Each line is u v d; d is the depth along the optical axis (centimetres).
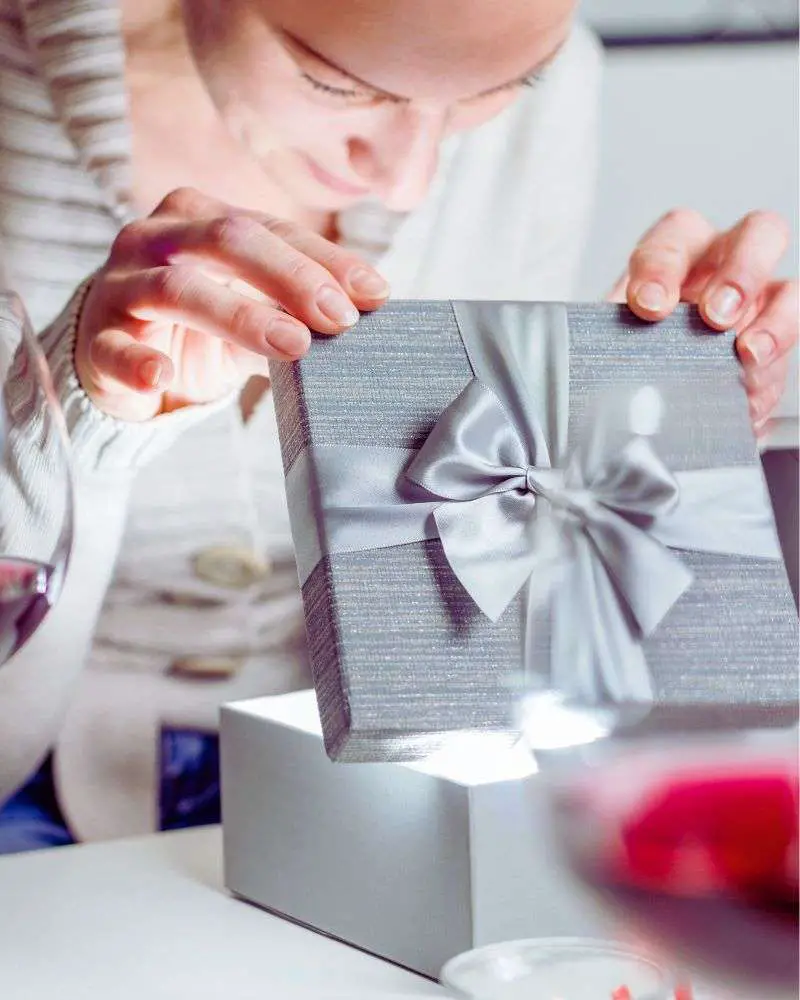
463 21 95
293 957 54
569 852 43
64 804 101
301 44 95
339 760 50
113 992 51
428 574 52
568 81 106
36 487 50
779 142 109
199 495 102
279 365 56
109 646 102
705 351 60
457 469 52
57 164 97
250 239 58
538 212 108
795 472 90
